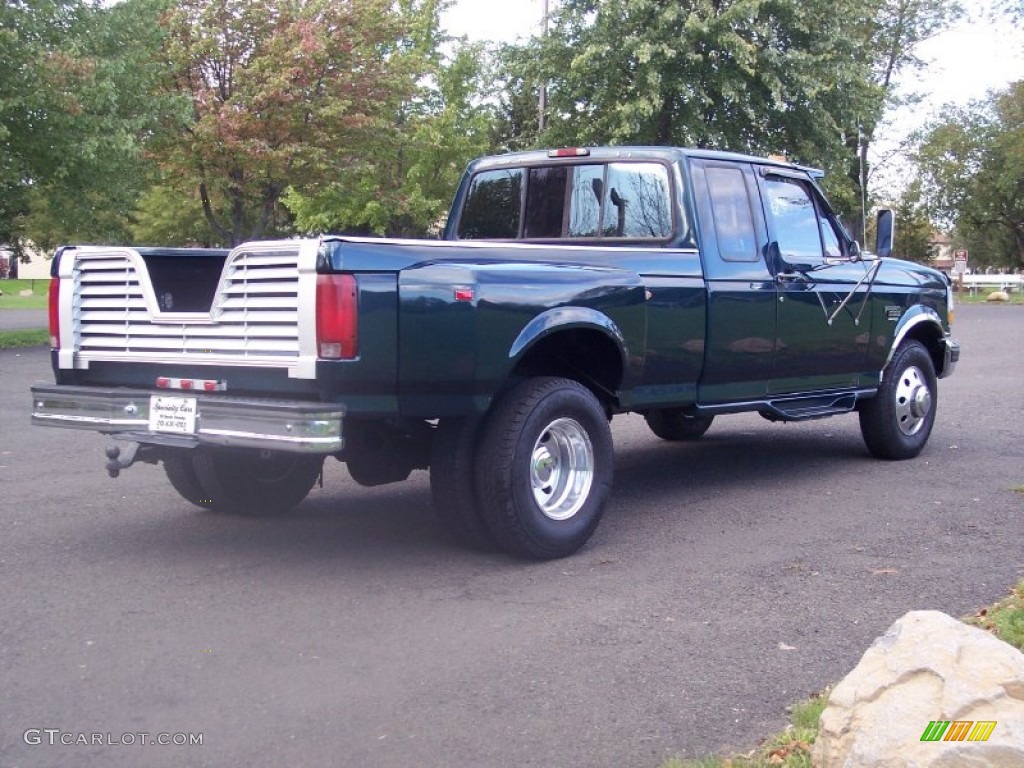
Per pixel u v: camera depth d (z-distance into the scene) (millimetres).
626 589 5535
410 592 5492
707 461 9125
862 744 2938
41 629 4938
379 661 4566
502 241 7801
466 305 5496
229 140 24469
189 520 7035
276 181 26766
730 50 26109
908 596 5352
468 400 5656
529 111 38281
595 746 3789
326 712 4066
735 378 7371
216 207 40094
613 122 28234
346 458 6336
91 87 20547
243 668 4488
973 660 3016
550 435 6098
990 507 7215
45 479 8359
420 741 3832
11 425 11109
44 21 20734
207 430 5387
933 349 9484
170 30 24234
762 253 7531
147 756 3719
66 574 5801
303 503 7578
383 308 5227
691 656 4609
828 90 27562
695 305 6910
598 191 7441
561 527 6023
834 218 8469
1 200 22219
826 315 7988
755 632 4891
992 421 11102
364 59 26141
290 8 24922
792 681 4336
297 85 25031
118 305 5961
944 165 53375
